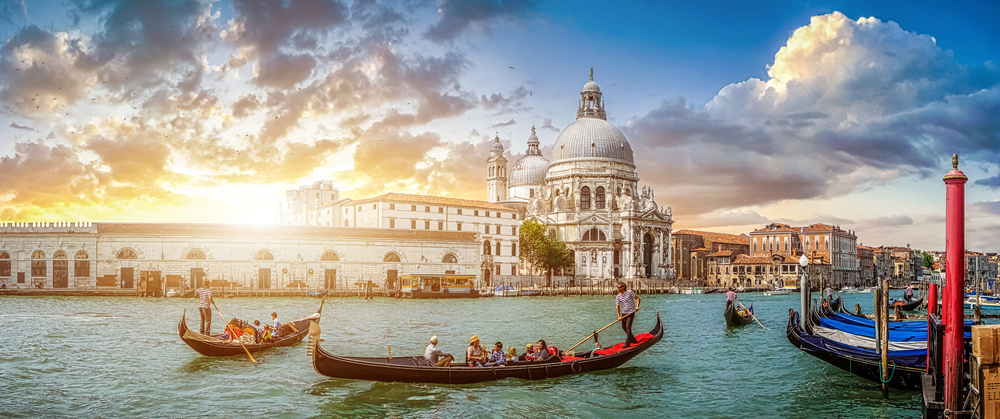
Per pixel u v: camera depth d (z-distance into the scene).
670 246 154.38
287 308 69.38
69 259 90.31
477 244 110.44
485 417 22.83
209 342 32.31
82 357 33.44
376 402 24.47
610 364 29.25
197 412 23.22
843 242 197.88
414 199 121.12
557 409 23.86
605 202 151.00
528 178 167.12
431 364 27.28
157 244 91.62
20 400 24.72
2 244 90.75
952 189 15.06
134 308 65.88
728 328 50.16
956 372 14.94
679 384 27.97
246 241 94.06
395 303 80.88
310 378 28.25
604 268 143.88
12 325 48.34
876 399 25.02
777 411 23.67
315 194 142.88
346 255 99.25
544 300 94.81
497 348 28.33
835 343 27.72
